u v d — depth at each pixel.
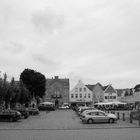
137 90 101.25
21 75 91.75
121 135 20.34
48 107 86.56
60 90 118.50
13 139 18.38
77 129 26.12
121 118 41.78
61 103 117.31
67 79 121.50
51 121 38.25
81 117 35.34
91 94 118.12
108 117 33.91
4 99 49.88
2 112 39.31
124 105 85.25
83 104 117.56
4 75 48.12
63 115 55.72
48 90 118.50
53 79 121.94
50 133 22.38
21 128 27.41
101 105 83.69
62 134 21.47
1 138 18.94
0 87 44.12
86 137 19.17
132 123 32.88
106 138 18.52
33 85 91.06
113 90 120.38
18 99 58.38
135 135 20.30
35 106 91.19
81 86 118.50
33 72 91.81
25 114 45.22
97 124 32.34
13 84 56.25
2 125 31.86
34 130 25.38
